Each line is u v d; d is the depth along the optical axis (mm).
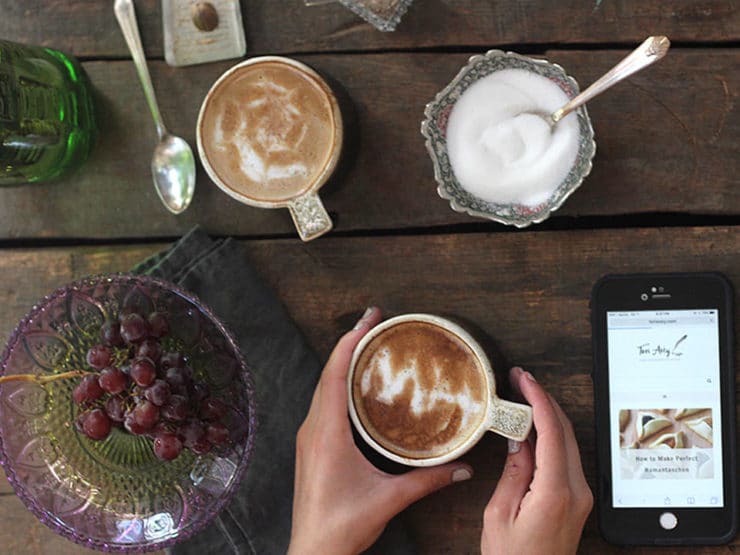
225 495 931
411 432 999
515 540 957
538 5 1051
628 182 1057
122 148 1098
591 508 978
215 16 1058
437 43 1062
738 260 1054
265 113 1037
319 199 1010
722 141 1048
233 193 1009
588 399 1068
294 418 1077
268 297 1081
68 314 922
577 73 1055
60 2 1086
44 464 934
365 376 1007
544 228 1087
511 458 999
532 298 1072
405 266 1084
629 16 1046
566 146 995
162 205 1099
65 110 1041
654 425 1041
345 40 1068
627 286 1041
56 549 1104
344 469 999
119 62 1092
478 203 1025
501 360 1073
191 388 880
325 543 993
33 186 1104
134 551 934
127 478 942
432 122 1005
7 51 989
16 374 919
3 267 1108
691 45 1047
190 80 1087
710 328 1035
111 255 1105
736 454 1031
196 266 1070
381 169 1077
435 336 997
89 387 835
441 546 1083
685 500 1042
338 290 1089
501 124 1003
